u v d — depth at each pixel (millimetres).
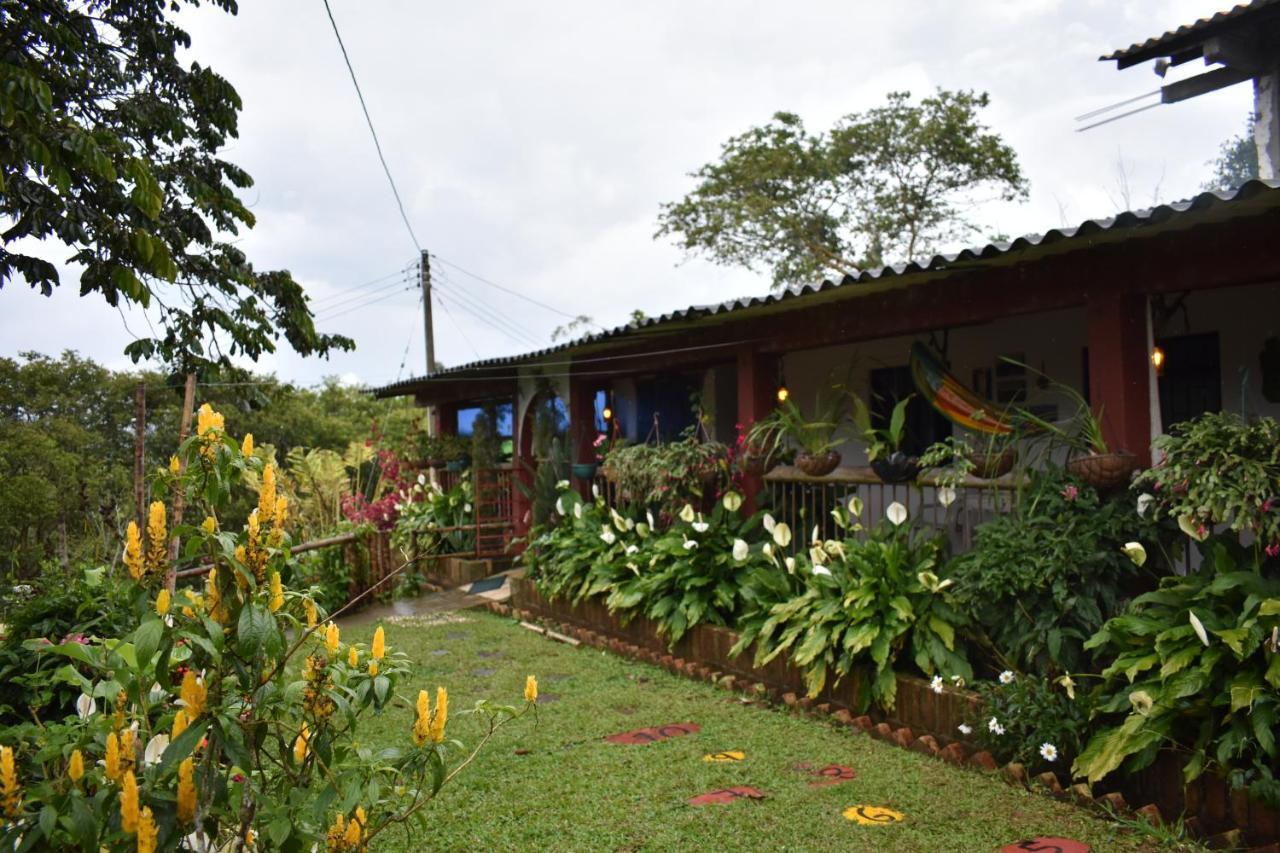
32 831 1977
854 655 5387
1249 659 3844
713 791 4395
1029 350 8133
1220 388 6910
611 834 3904
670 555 7504
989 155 17828
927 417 9000
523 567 10797
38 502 10211
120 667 2305
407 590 10789
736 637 6484
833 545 5957
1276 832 3602
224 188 6691
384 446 14703
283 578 2564
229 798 2303
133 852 2062
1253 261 4484
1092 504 4930
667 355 9266
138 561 2277
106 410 15656
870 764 4707
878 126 18281
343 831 2402
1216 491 4070
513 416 12812
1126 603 4672
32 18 4859
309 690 2439
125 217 5387
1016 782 4371
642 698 6086
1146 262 4961
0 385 14516
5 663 4250
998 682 4977
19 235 5074
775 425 7371
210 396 15117
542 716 5707
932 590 5297
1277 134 7641
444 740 2695
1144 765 3934
